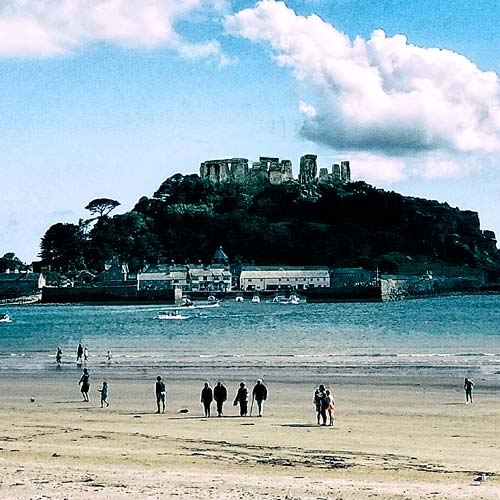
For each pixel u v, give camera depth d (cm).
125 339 11831
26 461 2823
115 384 6019
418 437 3647
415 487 2352
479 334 11944
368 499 2155
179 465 2778
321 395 4128
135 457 2936
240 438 3553
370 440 3534
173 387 5800
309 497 2155
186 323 16250
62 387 5891
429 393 5312
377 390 5469
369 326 14538
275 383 5903
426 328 13725
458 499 2166
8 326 16662
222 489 2256
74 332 14050
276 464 2822
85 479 2409
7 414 4528
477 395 5209
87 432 3716
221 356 8206
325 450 3197
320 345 9975
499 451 3241
